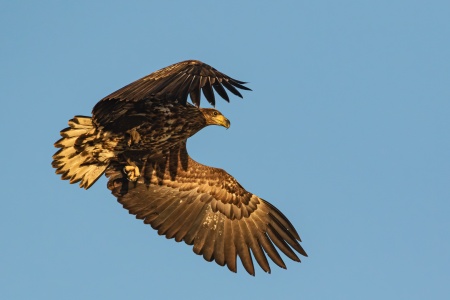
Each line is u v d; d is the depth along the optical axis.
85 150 16.38
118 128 16.27
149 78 14.91
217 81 15.02
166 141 16.97
